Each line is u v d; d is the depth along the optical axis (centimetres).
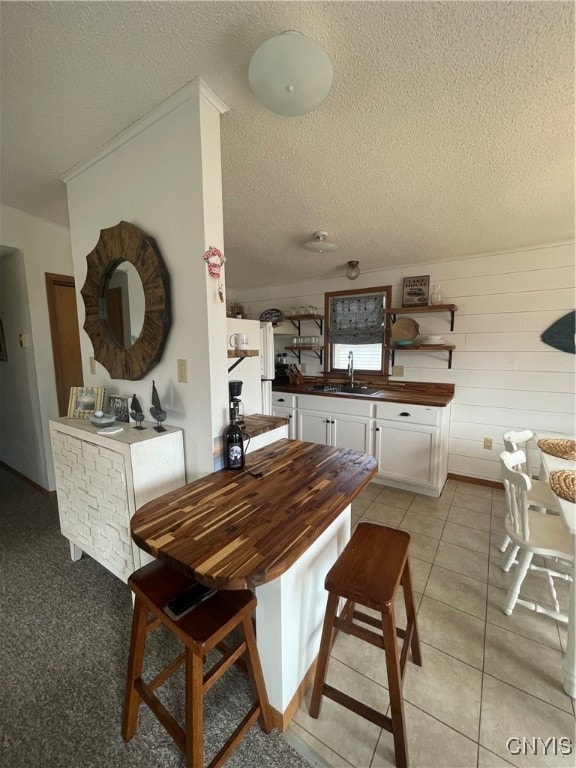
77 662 139
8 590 179
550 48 102
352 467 149
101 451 157
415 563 203
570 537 160
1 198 228
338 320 373
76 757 107
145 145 152
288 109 114
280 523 105
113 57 112
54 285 281
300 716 119
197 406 153
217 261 142
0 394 334
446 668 138
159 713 99
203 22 99
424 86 119
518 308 285
